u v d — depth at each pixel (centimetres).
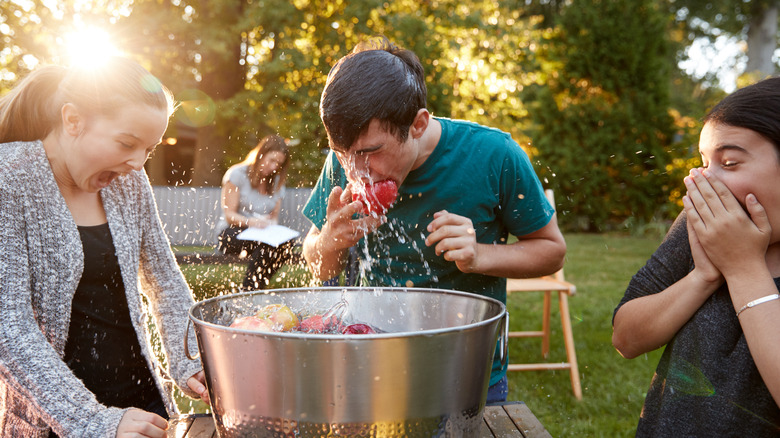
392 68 117
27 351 103
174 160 1010
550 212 147
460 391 89
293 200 500
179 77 870
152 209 143
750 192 92
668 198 1050
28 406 116
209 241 524
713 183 95
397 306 122
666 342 107
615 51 1082
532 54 1068
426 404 85
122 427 96
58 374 103
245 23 799
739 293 93
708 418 97
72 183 124
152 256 143
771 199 91
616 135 1062
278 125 802
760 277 92
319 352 81
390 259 152
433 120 144
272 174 407
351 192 133
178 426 122
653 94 1082
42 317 117
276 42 852
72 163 116
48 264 116
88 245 126
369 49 128
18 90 121
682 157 1023
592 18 1092
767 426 94
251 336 83
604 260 771
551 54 1116
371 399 82
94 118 111
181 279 147
